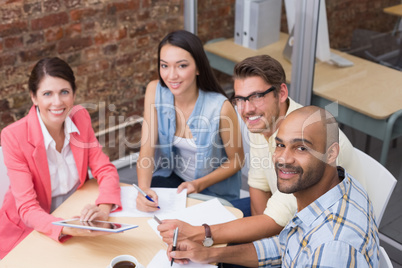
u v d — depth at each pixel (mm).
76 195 1806
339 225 1184
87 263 1450
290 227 1326
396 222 2471
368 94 2482
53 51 2826
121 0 2922
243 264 1553
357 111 2570
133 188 1866
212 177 2051
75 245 1528
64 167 1880
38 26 2705
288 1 2619
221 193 2166
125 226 1503
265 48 2867
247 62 1641
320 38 2576
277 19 2725
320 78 2674
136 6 3006
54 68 1730
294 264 1271
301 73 2746
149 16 3096
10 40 2652
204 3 3096
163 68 1998
